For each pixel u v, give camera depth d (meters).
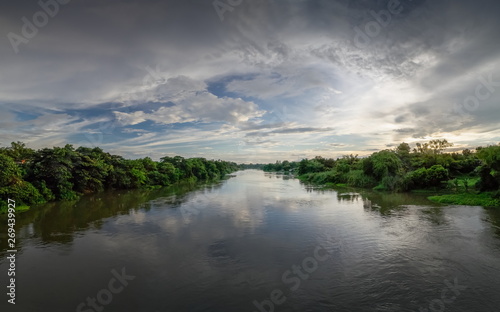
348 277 13.61
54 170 39.72
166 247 18.44
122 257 16.72
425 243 18.08
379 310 10.87
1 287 13.05
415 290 12.27
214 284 13.09
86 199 42.59
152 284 13.17
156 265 15.44
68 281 13.62
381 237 19.69
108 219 27.28
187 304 11.41
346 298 11.73
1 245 19.16
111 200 41.38
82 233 22.12
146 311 10.92
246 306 11.22
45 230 23.09
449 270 14.12
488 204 29.30
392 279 13.31
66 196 41.06
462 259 15.42
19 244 19.38
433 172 43.31
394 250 17.05
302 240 19.52
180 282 13.36
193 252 17.41
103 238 20.69
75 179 45.62
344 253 16.80
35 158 39.72
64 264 15.73
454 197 33.91
